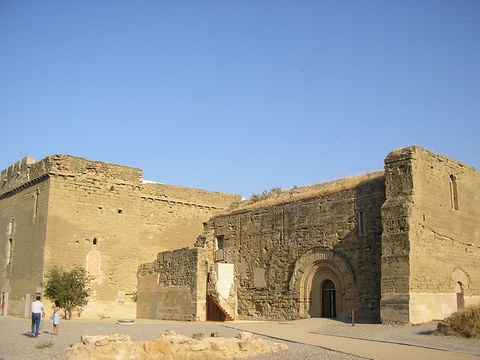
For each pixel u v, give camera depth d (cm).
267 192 4378
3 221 4688
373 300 2964
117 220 4300
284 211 3650
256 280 3769
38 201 4153
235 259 3984
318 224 3384
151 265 4225
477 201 3431
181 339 1817
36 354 1886
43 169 4144
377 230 3023
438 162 3094
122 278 4253
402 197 2831
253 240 3866
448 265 3003
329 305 3288
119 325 3138
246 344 1900
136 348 1734
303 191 3894
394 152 2945
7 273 4444
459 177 3281
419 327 2509
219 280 3856
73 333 2611
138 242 4406
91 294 4062
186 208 4825
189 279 3778
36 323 2502
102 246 4184
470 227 3300
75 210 4097
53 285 3775
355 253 3116
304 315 3338
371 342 2106
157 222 4609
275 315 3556
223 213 4422
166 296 3984
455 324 2219
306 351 1891
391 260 2750
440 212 3020
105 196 4266
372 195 3098
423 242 2817
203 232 4581
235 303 3862
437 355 1717
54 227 3972
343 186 3409
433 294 2820
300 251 3472
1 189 4806
